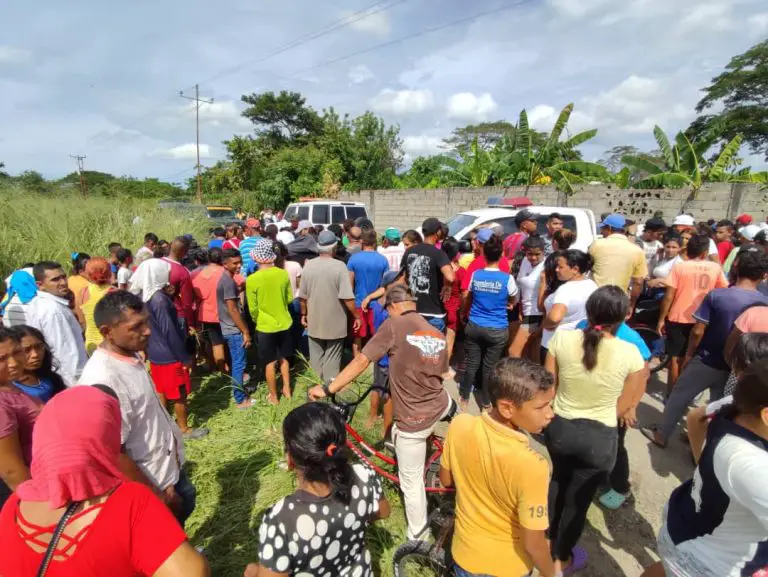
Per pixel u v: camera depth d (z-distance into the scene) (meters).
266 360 4.25
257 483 3.22
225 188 36.62
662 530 1.78
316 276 4.15
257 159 34.22
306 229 6.46
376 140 28.59
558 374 2.31
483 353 4.40
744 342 1.97
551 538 2.66
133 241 8.88
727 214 12.40
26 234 7.63
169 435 2.15
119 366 1.93
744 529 1.43
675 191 12.84
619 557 2.69
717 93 25.16
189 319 4.52
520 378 1.58
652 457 3.66
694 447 1.93
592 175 16.41
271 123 42.31
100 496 1.15
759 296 3.14
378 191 17.47
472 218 7.33
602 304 2.11
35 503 1.13
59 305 3.15
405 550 2.37
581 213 7.04
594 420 2.21
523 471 1.59
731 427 1.49
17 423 1.75
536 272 4.41
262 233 8.72
